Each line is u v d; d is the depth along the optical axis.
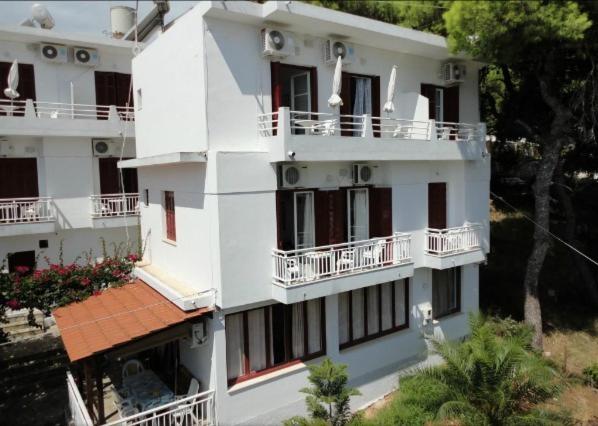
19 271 12.00
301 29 10.70
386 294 12.60
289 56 10.69
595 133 15.72
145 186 13.52
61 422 10.52
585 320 16.34
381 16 18.27
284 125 9.40
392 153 11.38
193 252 10.48
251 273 9.66
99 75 17.44
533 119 17.16
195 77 9.81
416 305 13.09
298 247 11.19
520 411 9.74
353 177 11.73
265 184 9.80
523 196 22.81
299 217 11.20
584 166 17.58
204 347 9.93
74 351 8.74
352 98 12.35
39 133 15.11
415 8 16.78
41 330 14.07
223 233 9.27
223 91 9.73
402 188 12.41
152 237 13.29
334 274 10.50
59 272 12.10
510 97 17.61
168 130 11.38
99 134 16.17
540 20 10.77
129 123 16.69
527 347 11.73
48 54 16.11
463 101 14.54
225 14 9.45
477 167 13.94
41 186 16.11
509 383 9.72
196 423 9.09
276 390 10.20
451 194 13.89
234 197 9.39
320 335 11.18
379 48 12.49
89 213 16.78
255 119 10.21
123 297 11.40
